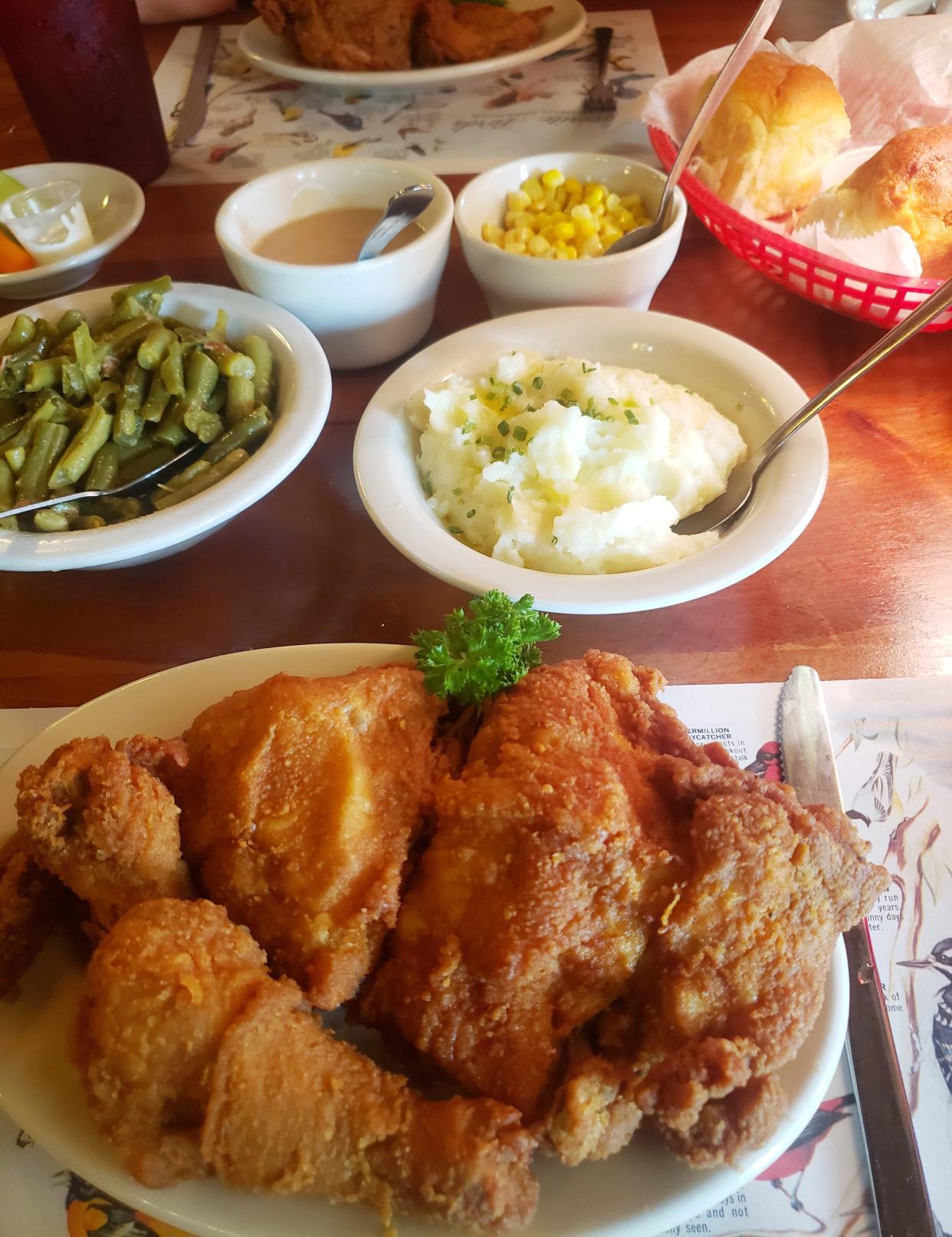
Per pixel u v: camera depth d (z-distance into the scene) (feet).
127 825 0.90
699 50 2.23
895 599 1.22
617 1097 0.80
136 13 1.85
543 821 0.88
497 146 2.00
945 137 1.48
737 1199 0.85
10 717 1.17
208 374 1.36
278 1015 0.83
